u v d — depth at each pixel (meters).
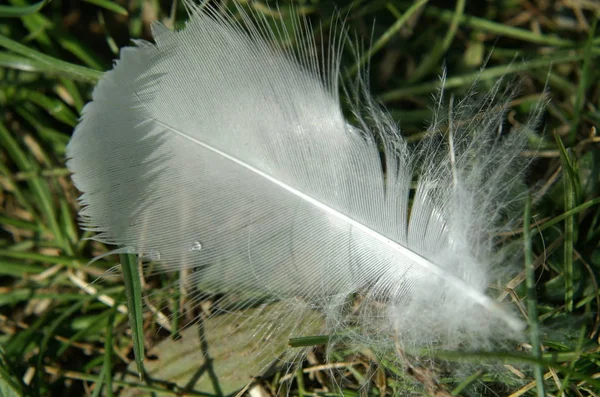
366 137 0.23
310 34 0.24
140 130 0.22
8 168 0.24
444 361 0.23
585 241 0.23
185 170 0.22
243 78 0.22
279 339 0.23
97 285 0.24
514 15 0.25
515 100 0.24
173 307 0.23
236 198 0.22
